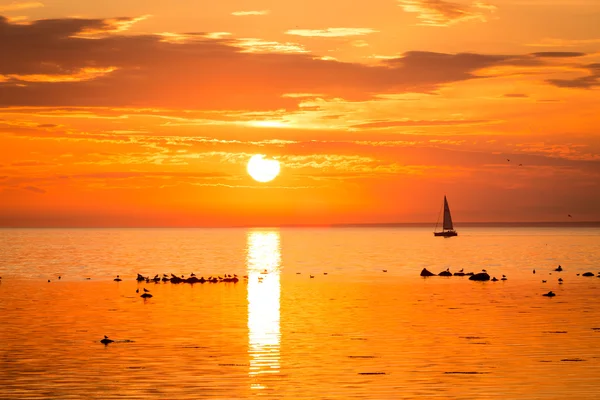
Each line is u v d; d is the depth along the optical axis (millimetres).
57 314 63719
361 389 37406
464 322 58094
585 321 58219
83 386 38156
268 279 102812
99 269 124250
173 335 52594
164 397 36156
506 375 40031
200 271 122000
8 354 45812
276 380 39344
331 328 55562
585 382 38406
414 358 44375
